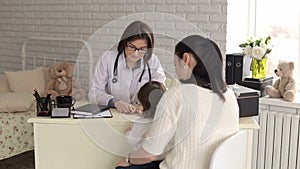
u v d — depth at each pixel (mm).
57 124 2127
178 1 3115
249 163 2051
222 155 1722
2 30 4395
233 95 1883
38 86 3740
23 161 3541
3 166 3412
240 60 2857
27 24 4160
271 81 2986
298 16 3018
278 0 3096
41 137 2160
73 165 2178
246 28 3215
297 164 2693
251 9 3191
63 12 3859
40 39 4062
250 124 2004
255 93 2133
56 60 3979
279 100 2756
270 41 2936
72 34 3830
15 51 4316
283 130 2719
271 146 2785
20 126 3191
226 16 2936
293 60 3068
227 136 1812
